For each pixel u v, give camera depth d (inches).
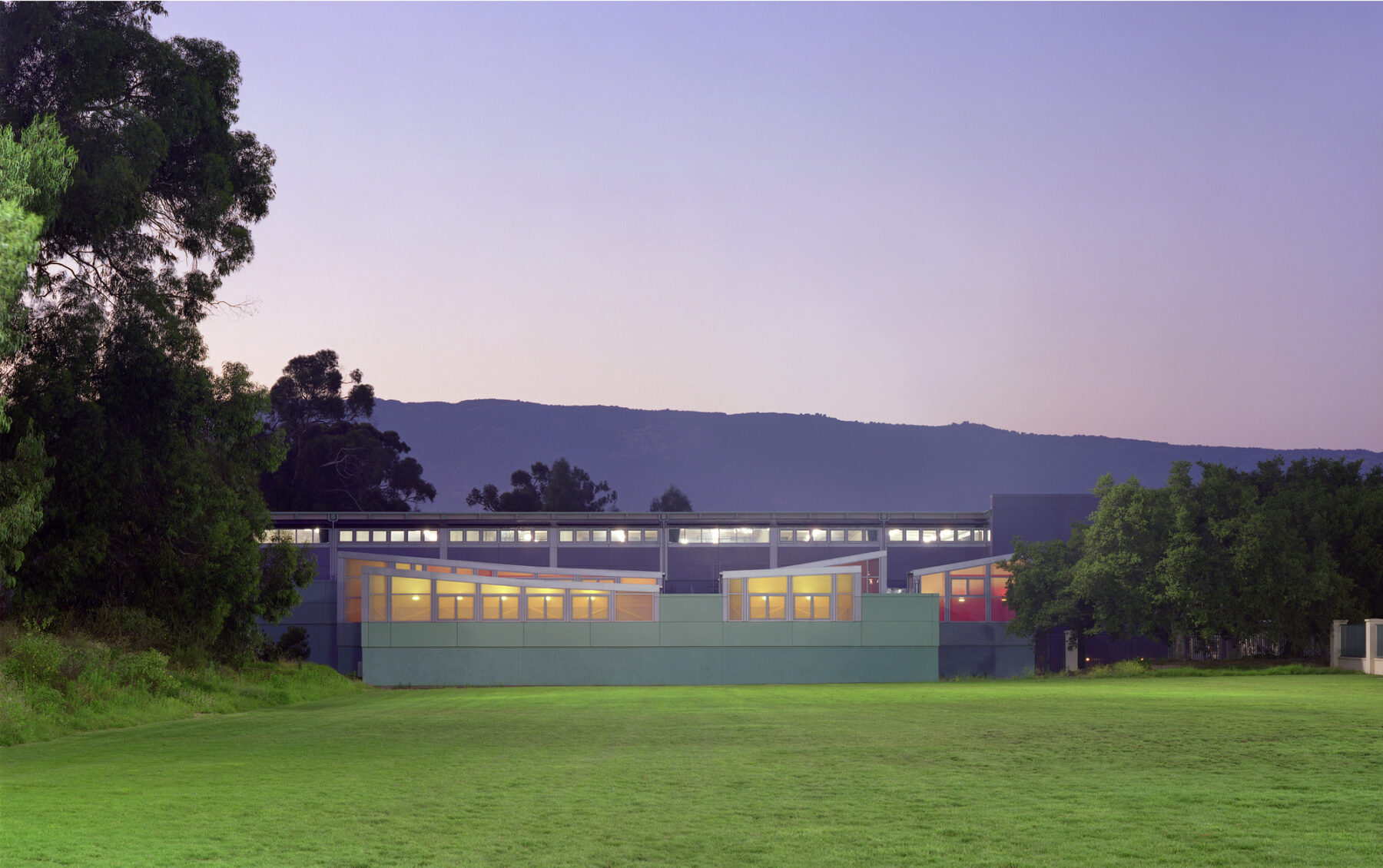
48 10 1451.8
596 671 2461.9
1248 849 367.6
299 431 4918.8
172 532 1562.5
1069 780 521.3
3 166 979.3
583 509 6737.2
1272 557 1958.7
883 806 460.1
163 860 369.1
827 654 2475.4
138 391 1540.4
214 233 1642.5
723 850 380.2
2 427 994.1
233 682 1501.0
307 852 382.3
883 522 3467.0
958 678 2472.9
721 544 3518.7
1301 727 748.0
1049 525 3299.7
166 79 1549.0
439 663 2458.2
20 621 1369.3
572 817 442.6
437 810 460.1
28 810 470.0
